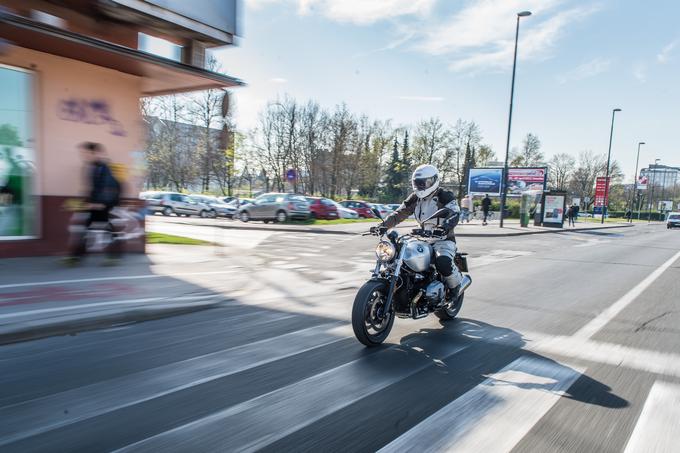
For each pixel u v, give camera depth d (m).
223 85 10.10
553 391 3.60
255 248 12.34
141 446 2.63
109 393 3.35
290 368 3.94
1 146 7.88
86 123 8.81
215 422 2.94
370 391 3.50
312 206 27.20
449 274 5.16
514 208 48.50
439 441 2.79
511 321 5.81
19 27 6.55
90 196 7.95
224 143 13.40
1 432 2.76
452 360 4.26
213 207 28.02
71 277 6.95
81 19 8.48
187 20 8.86
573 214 37.91
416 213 5.33
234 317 5.59
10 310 5.05
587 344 4.89
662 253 15.83
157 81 9.81
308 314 5.81
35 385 3.47
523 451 2.70
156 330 4.99
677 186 108.69
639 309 6.68
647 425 3.06
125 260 8.82
